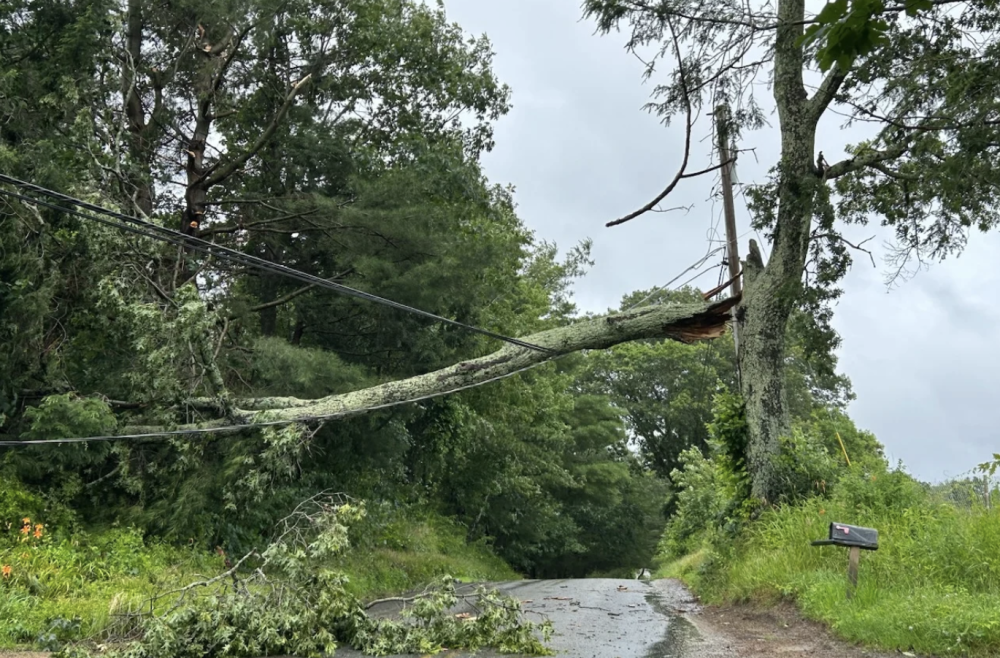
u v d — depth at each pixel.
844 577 9.10
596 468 41.72
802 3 13.04
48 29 13.73
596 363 51.59
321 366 16.39
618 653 7.61
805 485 13.29
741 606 10.84
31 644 7.77
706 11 12.70
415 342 19.00
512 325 25.44
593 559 49.50
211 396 14.08
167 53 18.06
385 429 19.38
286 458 13.59
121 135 15.77
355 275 18.84
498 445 29.03
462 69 22.31
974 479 9.85
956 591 7.68
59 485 12.80
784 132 13.79
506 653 7.92
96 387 13.92
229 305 17.03
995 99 11.29
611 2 12.58
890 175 14.07
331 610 8.11
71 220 12.80
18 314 12.37
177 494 13.52
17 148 13.16
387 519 20.83
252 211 19.44
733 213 16.61
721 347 49.34
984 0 11.30
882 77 12.62
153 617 7.75
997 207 13.72
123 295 12.67
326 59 19.36
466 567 22.58
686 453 28.16
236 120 19.89
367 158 19.83
